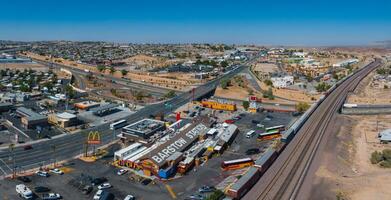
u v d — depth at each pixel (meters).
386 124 162.12
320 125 155.12
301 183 96.75
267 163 105.12
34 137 130.38
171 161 105.62
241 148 127.62
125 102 192.50
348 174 106.00
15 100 185.38
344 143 134.38
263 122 162.12
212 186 95.75
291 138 135.38
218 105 183.25
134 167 106.62
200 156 116.19
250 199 85.88
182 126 147.62
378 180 99.62
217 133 137.62
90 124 150.25
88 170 104.31
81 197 88.19
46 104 179.50
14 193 88.56
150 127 135.62
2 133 132.75
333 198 89.31
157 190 93.31
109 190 92.06
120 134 135.75
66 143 126.19
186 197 89.44
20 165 105.75
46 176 98.88
